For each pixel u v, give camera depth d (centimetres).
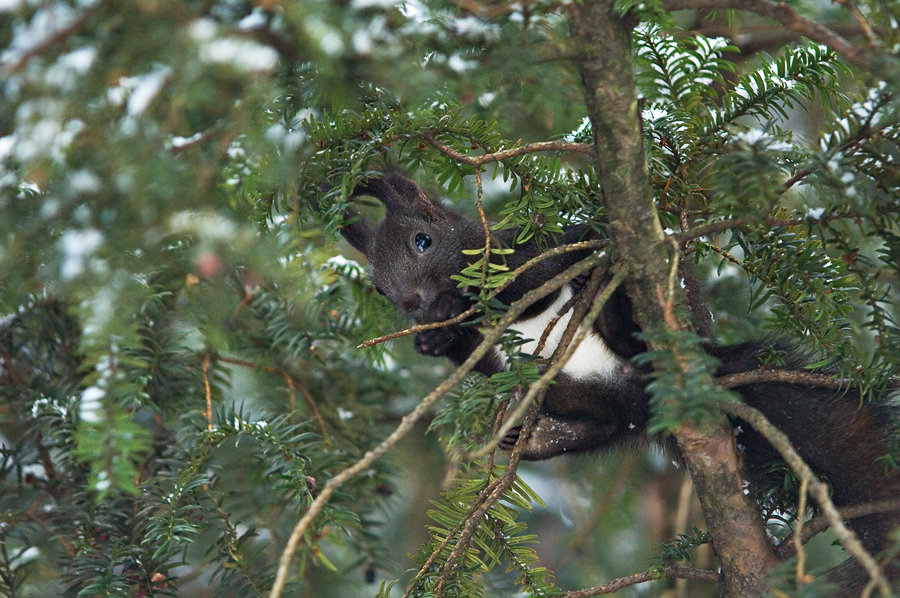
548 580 1016
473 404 526
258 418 793
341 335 821
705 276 871
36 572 735
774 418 671
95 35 387
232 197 469
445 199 889
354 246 880
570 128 582
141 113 395
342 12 398
